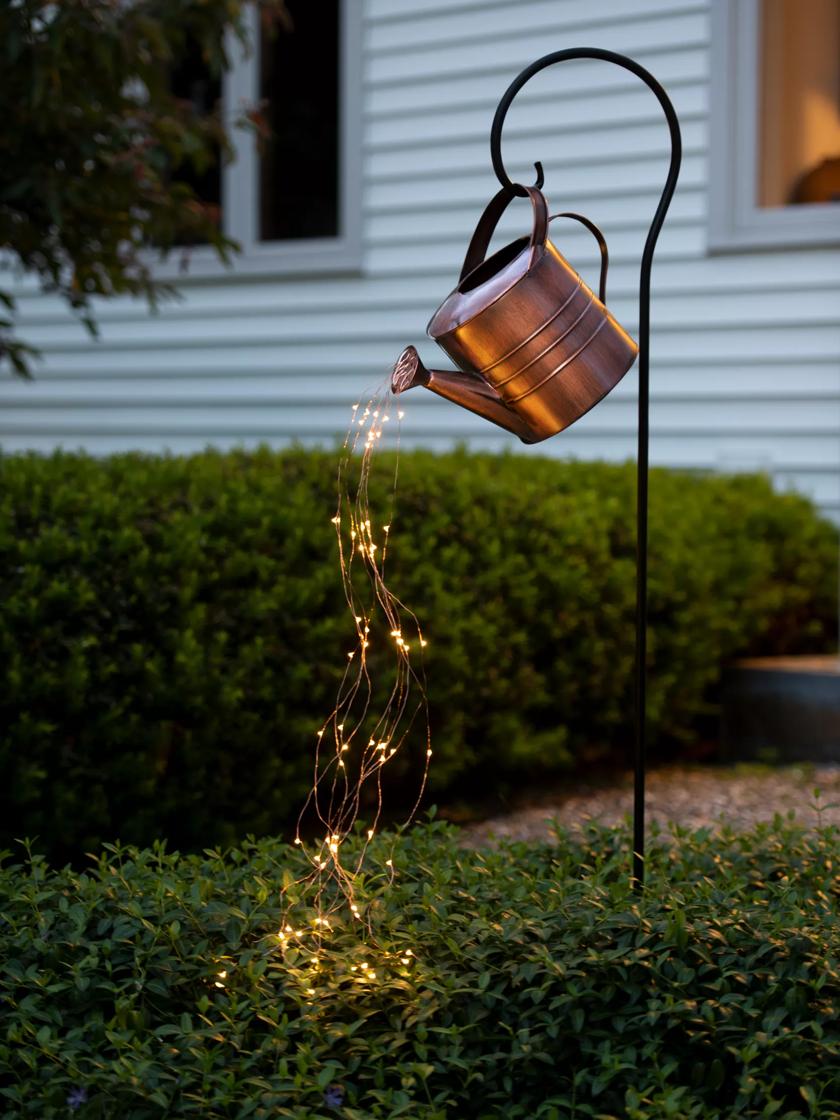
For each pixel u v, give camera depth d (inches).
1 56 162.6
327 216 296.2
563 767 193.5
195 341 309.4
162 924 92.4
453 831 117.6
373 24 284.2
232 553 153.4
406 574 167.0
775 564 226.5
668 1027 84.6
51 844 138.7
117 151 173.9
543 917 93.5
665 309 255.9
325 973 90.0
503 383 96.2
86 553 141.3
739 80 246.1
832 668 208.2
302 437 297.0
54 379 328.5
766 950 88.5
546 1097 85.4
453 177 276.5
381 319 286.7
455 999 87.7
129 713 142.6
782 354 245.3
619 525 197.9
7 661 135.7
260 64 301.9
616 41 257.0
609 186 259.6
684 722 214.4
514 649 180.9
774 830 120.6
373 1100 84.7
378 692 161.8
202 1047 84.7
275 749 154.6
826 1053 83.8
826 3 245.0
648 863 110.8
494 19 269.9
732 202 247.8
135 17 165.8
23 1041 86.5
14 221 183.3
